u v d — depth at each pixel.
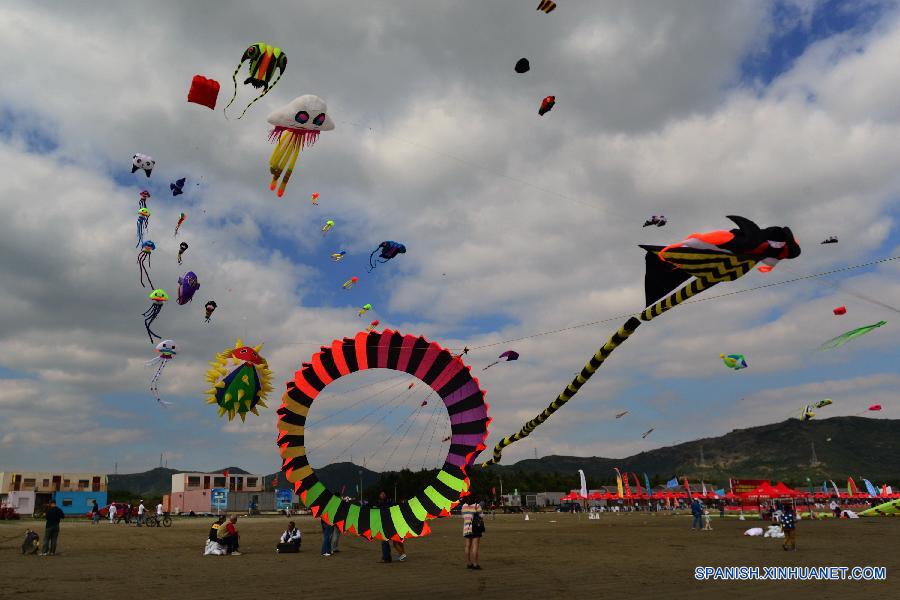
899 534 25.88
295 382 14.20
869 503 83.88
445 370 14.55
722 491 71.31
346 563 15.25
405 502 14.90
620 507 86.88
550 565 14.34
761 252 6.75
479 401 14.55
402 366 14.50
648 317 8.50
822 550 17.98
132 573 13.41
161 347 18.80
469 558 13.72
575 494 83.06
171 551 19.80
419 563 15.02
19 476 76.69
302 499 14.21
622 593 9.82
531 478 132.00
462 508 14.03
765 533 26.03
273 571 13.60
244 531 32.91
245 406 15.64
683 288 7.98
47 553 18.70
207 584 11.44
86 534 29.75
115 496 101.00
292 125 10.67
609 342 9.23
